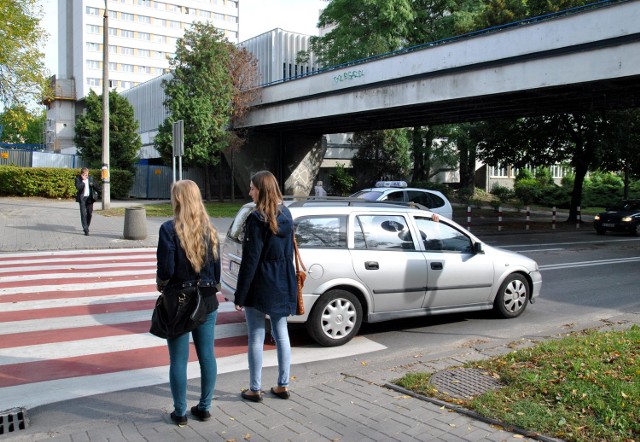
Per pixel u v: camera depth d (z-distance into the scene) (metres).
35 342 6.29
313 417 4.14
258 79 31.59
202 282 3.94
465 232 7.51
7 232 16.00
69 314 7.56
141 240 15.34
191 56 28.62
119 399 4.68
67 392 4.84
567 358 5.20
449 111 22.81
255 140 34.31
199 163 29.62
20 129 23.20
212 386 4.11
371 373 5.16
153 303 8.28
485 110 22.34
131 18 92.19
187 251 3.82
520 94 17.77
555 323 7.56
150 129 48.12
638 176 35.25
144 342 6.37
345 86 23.78
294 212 6.42
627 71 14.05
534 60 16.30
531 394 4.40
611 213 23.08
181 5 98.19
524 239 20.89
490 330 7.15
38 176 26.50
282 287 4.35
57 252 13.44
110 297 8.62
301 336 6.81
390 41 32.47
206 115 28.06
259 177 4.35
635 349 5.50
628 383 4.47
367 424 3.98
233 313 7.87
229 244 6.92
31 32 21.77
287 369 4.55
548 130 27.39
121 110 34.56
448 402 4.32
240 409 4.32
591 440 3.61
